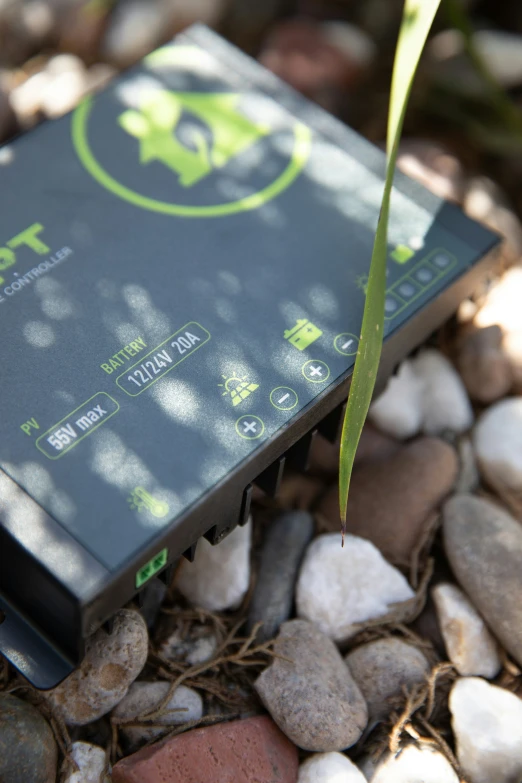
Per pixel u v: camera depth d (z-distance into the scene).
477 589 0.34
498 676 0.34
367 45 0.46
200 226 0.35
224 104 0.37
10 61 0.46
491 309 0.39
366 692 0.33
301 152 0.36
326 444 0.36
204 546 0.34
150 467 0.30
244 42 0.47
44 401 0.31
